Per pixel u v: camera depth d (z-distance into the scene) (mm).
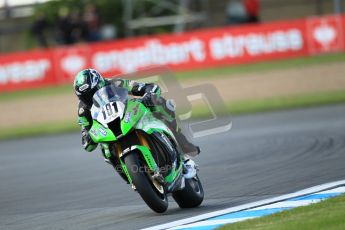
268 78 79125
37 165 47500
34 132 66750
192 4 117375
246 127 54750
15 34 121125
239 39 93125
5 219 29375
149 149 25328
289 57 91875
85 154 50656
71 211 29516
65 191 35625
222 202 27891
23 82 97750
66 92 89375
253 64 91875
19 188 38625
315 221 20953
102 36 109562
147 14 117375
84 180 38781
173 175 25797
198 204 27312
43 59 97062
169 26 117625
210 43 93875
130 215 26859
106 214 27734
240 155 41875
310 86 71375
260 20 111625
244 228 21609
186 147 27297
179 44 94375
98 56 95562
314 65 83188
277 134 49000
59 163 47344
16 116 77562
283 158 38562
